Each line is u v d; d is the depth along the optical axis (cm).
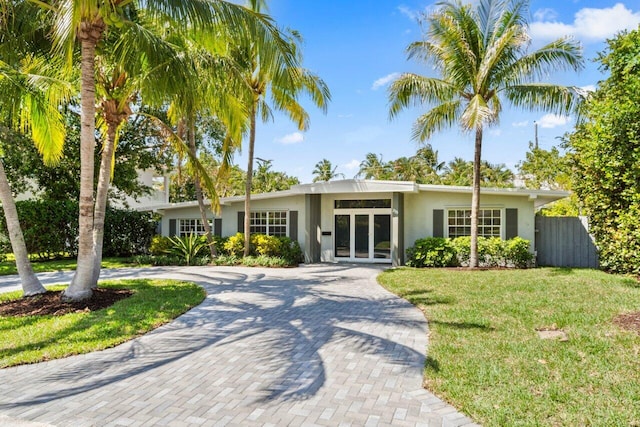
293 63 721
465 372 404
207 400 356
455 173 4662
